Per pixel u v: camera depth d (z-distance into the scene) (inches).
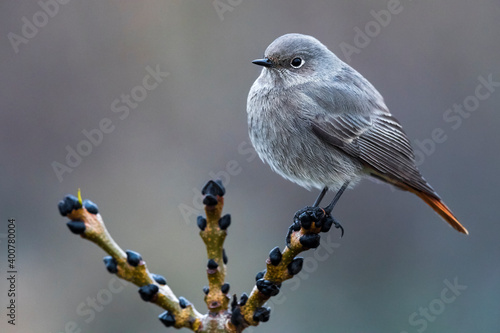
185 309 150.3
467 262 477.1
